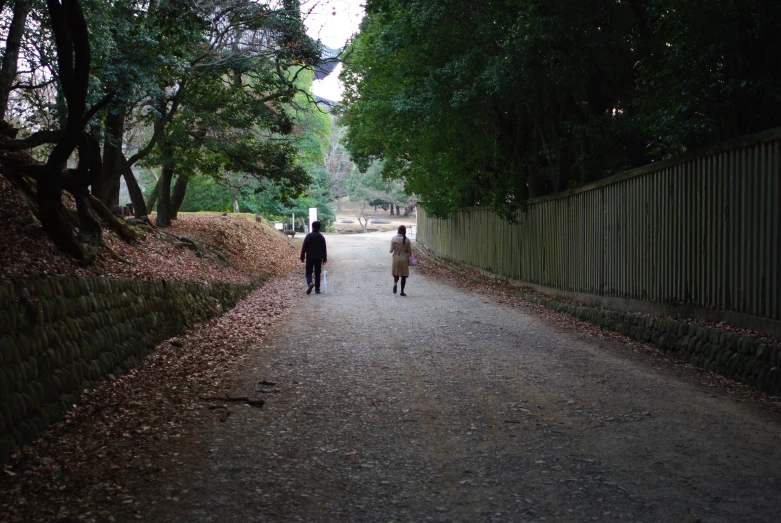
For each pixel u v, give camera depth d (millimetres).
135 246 12039
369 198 68938
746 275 7715
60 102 10359
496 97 14570
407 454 4867
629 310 11117
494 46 13406
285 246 30719
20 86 10000
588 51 11469
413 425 5574
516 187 17344
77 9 6875
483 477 4410
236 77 16547
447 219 27375
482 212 22625
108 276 8078
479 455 4836
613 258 11914
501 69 11867
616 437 5234
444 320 11664
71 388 5918
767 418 5766
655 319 9367
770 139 7180
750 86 7754
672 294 9648
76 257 7961
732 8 7676
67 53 7156
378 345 9227
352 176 68438
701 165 8805
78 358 6203
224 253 19000
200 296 11531
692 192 9055
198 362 8109
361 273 21938
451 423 5629
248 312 12711
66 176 9125
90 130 10516
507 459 4746
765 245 7336
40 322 5555
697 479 4352
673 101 8570
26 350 5203
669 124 8656
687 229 9172
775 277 7141
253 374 7480
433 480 4363
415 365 7938
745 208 7727
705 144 8750
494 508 3918
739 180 7863
